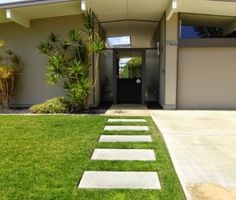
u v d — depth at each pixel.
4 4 9.19
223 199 3.30
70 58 9.89
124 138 5.93
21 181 3.70
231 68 10.27
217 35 11.30
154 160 4.57
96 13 10.28
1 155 4.76
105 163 4.41
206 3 8.77
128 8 9.73
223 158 4.76
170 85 10.22
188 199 3.29
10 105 10.98
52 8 9.54
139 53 12.37
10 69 10.35
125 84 12.37
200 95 10.37
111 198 3.27
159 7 9.66
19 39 10.95
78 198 3.26
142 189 3.51
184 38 10.31
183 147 5.37
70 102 9.68
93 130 6.60
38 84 10.96
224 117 8.50
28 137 5.95
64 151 4.98
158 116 8.62
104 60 12.50
